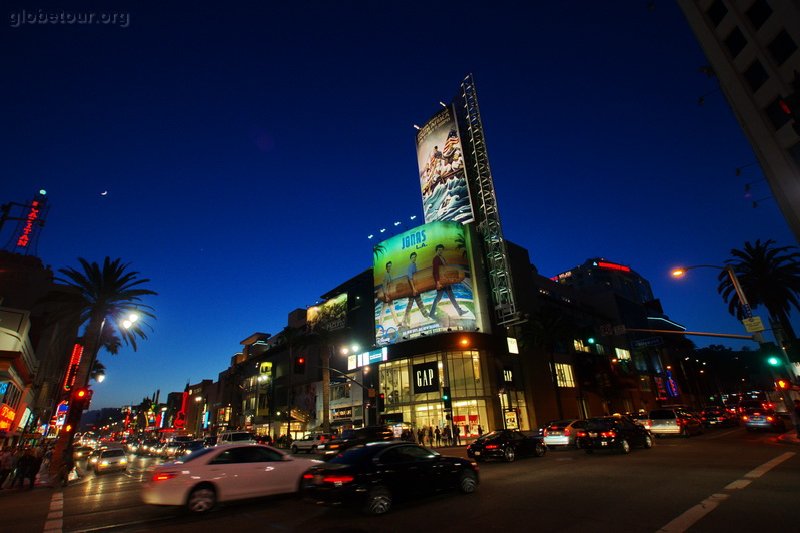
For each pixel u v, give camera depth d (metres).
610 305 77.75
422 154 64.44
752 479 11.40
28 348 32.56
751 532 6.92
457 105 62.25
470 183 57.06
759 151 29.00
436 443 39.62
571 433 24.41
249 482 11.24
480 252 53.72
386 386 50.66
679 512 8.36
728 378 114.50
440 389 45.38
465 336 45.59
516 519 8.46
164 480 10.45
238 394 92.12
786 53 27.23
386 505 9.51
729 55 30.61
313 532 8.20
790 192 27.20
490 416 44.16
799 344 21.19
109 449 28.42
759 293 40.69
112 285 30.08
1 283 45.31
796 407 21.56
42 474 27.98
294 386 68.75
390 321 50.94
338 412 56.66
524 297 56.06
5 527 10.05
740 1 29.64
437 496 11.15
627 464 15.75
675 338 92.88
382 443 10.57
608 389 59.22
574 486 11.79
